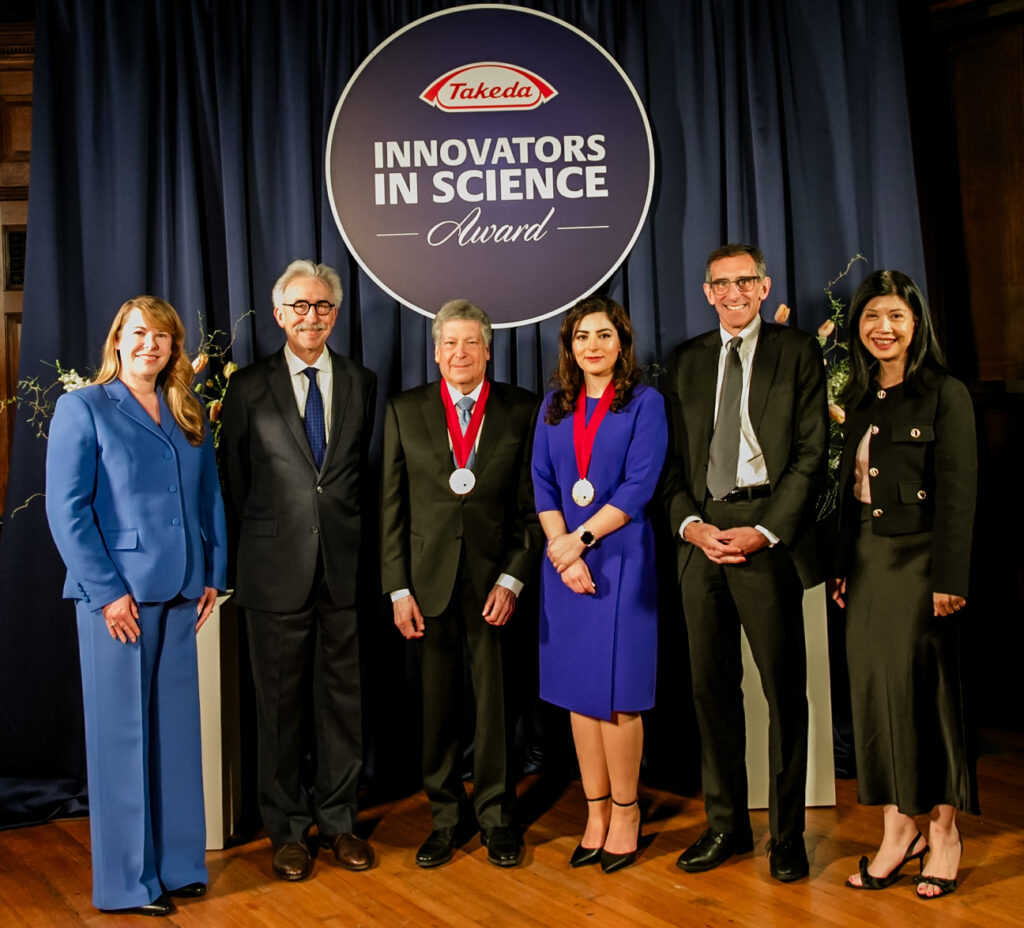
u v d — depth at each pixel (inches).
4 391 143.6
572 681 106.3
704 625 105.7
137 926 96.4
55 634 130.6
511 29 136.4
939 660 97.1
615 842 107.7
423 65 136.2
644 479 104.7
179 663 102.1
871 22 136.0
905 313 98.0
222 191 134.3
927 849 103.8
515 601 110.1
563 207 137.3
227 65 133.6
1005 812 118.8
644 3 137.7
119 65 132.2
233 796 119.3
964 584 93.7
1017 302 146.7
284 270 135.3
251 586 108.3
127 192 132.1
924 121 150.0
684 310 138.8
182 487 101.3
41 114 130.7
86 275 132.1
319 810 112.9
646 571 105.4
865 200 138.4
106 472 97.4
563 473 107.7
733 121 136.1
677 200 138.3
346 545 109.7
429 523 109.8
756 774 122.3
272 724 109.1
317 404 111.4
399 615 110.0
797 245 138.6
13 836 121.8
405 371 137.3
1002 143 146.3
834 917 94.6
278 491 108.4
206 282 135.3
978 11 145.6
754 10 136.6
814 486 102.9
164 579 98.3
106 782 97.7
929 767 96.7
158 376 103.2
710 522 104.6
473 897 101.1
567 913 97.1
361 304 136.9
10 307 143.2
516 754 138.0
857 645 100.5
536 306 137.8
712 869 105.9
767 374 104.5
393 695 136.6
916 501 97.3
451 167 136.6
